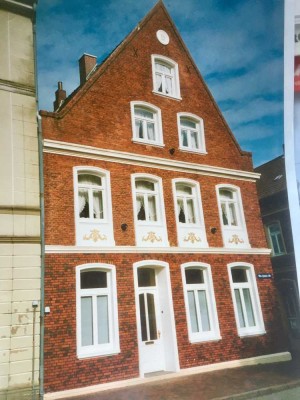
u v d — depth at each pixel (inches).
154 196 478.3
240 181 561.0
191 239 479.2
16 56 412.8
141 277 446.0
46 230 377.4
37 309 346.9
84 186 426.9
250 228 542.9
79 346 359.3
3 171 370.6
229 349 452.4
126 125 472.7
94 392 346.0
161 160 481.1
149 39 540.4
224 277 487.2
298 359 487.8
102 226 417.4
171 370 410.0
